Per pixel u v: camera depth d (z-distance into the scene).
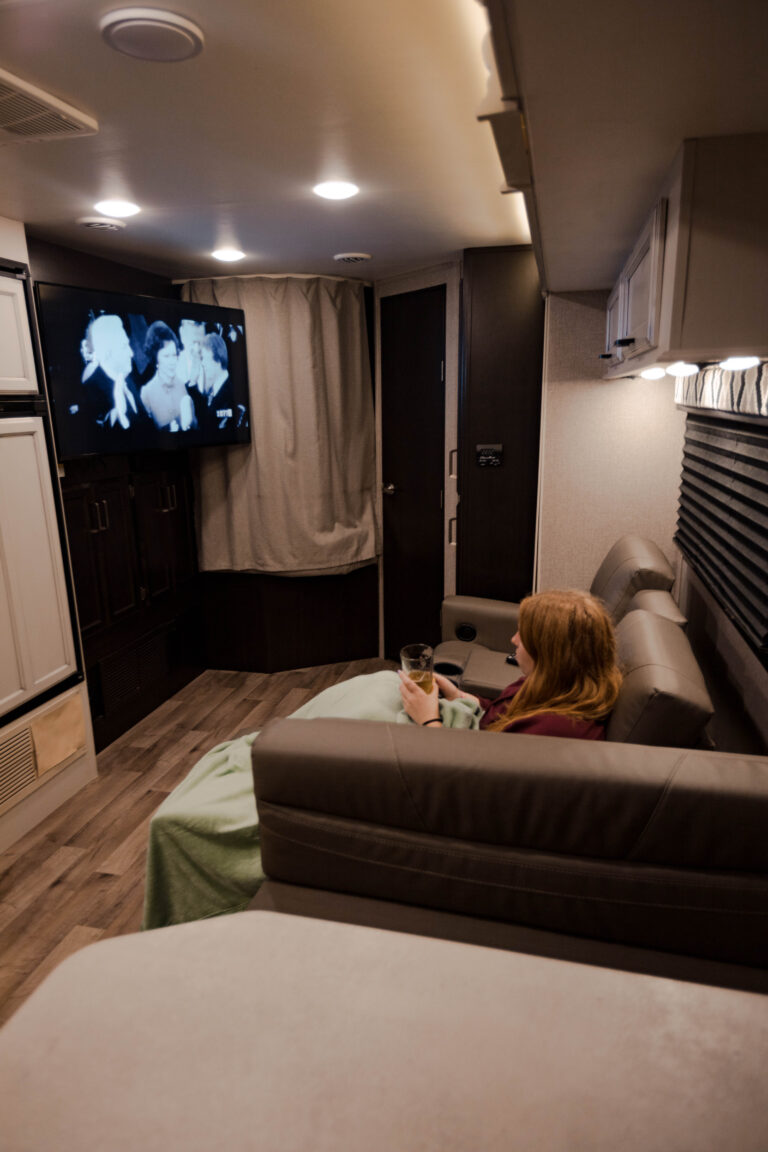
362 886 1.52
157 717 3.81
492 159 2.07
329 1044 0.33
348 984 0.36
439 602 4.25
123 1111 0.30
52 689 2.92
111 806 2.97
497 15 0.84
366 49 1.41
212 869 1.67
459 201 2.51
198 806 1.66
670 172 1.43
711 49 0.93
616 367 2.58
